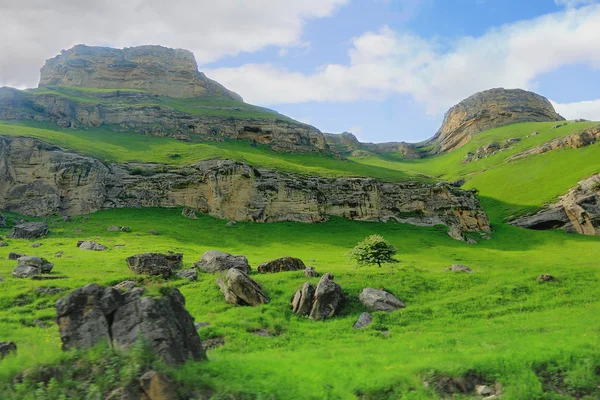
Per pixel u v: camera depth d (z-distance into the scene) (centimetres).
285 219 10512
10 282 3800
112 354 1556
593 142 17050
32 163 9012
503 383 1731
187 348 1795
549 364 1858
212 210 9825
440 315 3319
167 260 4534
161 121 15200
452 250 8700
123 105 15538
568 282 3850
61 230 7225
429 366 1827
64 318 1695
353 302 3603
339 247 8462
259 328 3066
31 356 1540
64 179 9006
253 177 10688
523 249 9631
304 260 6531
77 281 3891
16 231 6588
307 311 3409
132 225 8081
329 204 11400
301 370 1842
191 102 19738
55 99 14100
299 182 11256
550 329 2680
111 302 1728
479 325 3030
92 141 12181
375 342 2742
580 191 12369
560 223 12256
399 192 12312
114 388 1416
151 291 1852
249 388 1541
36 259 4272
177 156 11638
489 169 19750
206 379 1535
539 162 17825
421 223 11575
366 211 11506
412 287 3959
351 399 1597
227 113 17975
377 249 5341
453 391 1712
